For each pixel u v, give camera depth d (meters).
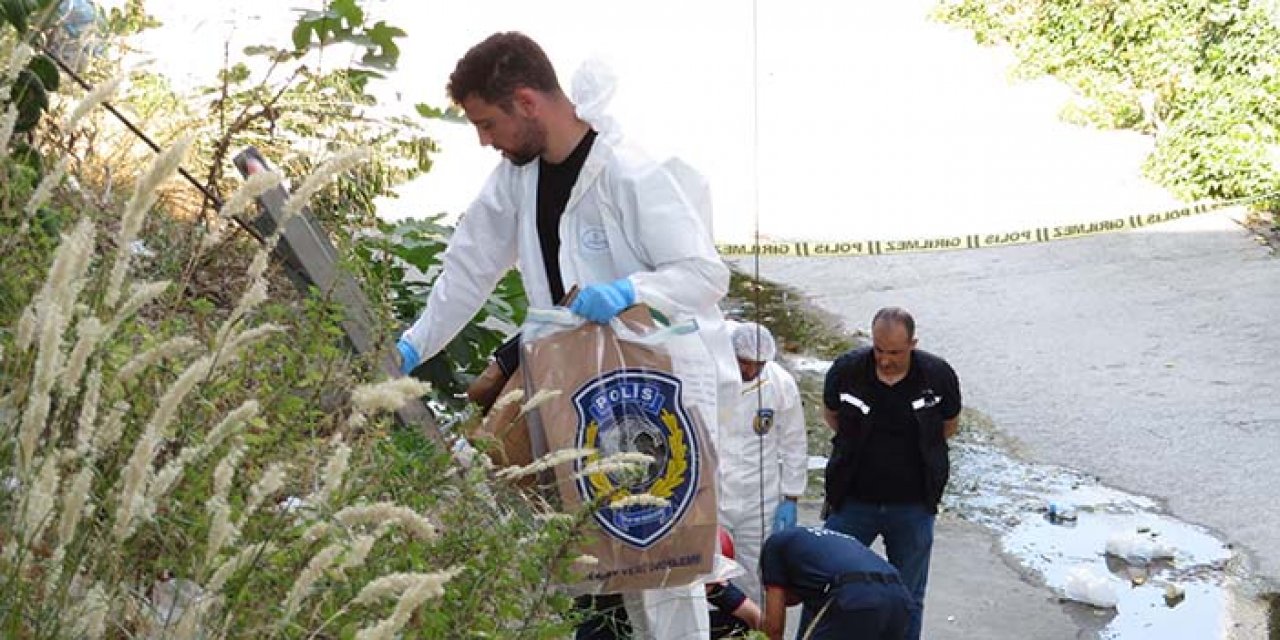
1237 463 8.87
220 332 2.63
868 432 6.82
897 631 5.46
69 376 2.25
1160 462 8.93
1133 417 9.52
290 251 4.13
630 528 3.79
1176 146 14.41
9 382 2.47
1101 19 17.36
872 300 11.79
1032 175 14.73
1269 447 9.04
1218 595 7.48
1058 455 9.09
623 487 3.28
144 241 4.17
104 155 5.49
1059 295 11.73
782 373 6.60
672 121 16.19
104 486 2.61
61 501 2.37
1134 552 7.84
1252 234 12.88
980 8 20.25
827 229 13.39
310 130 5.69
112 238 3.79
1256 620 7.26
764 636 3.60
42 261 3.17
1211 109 14.35
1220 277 11.92
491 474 3.80
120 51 6.43
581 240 4.04
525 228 4.11
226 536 2.32
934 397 6.80
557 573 3.19
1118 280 11.97
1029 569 7.73
